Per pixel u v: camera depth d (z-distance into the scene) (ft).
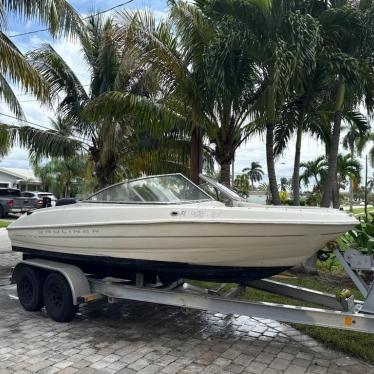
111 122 36.55
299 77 25.90
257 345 16.35
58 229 19.08
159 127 30.45
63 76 41.42
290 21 24.76
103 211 17.40
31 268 19.95
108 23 38.40
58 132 43.93
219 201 17.62
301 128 32.73
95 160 44.39
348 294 15.05
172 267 16.75
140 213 16.34
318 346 16.33
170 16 29.58
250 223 14.66
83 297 17.93
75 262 19.69
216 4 26.14
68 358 14.76
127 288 17.89
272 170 29.78
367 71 27.68
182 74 28.94
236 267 16.24
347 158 91.97
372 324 13.71
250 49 26.40
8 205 80.74
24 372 13.61
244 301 15.58
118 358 14.84
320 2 28.30
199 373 13.82
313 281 26.61
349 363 14.82
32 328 17.85
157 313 20.13
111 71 39.60
